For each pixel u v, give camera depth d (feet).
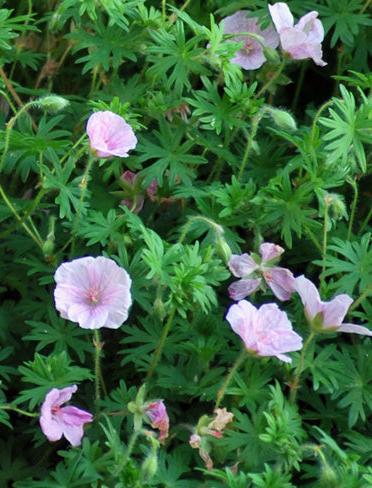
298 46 3.41
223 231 3.24
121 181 3.40
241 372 3.27
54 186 3.28
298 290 3.16
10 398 3.36
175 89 3.41
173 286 3.16
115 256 3.28
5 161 3.36
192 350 3.26
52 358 3.17
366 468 3.11
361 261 3.33
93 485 3.12
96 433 3.22
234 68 3.41
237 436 3.18
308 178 3.35
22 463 3.28
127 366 3.35
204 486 3.14
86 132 3.33
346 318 3.36
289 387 3.29
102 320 3.13
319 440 3.19
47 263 3.34
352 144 3.32
